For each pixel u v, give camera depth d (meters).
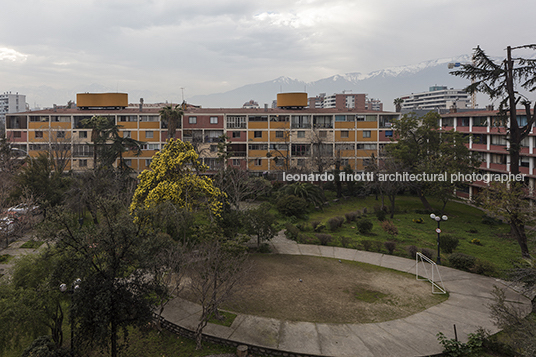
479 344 15.68
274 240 32.22
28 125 59.41
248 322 17.80
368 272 24.91
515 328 14.88
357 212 41.62
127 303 13.03
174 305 19.23
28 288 14.54
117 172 46.47
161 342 16.42
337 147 62.44
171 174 29.30
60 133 58.12
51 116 59.31
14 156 50.12
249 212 29.86
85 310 12.31
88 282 12.66
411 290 21.94
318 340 16.31
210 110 67.19
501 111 35.19
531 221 28.33
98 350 15.52
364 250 29.72
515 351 14.93
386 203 50.06
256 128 61.47
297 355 15.33
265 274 24.11
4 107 178.38
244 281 18.50
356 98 156.38
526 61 32.81
